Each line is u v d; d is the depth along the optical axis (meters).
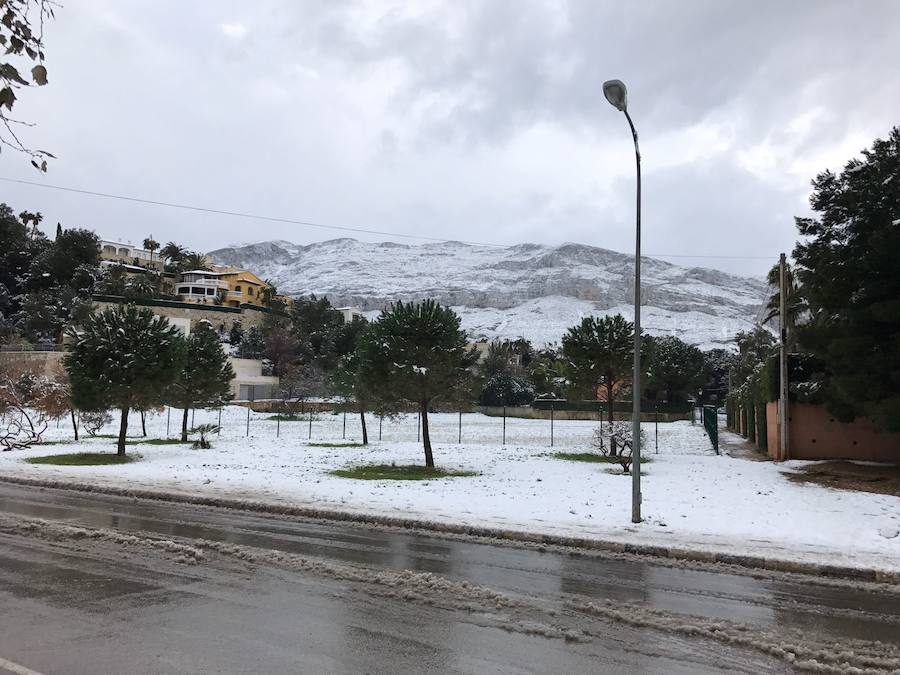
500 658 4.81
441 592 6.64
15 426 35.69
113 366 22.20
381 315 20.95
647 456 24.25
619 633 5.50
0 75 3.35
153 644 4.91
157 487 15.09
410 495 13.98
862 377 16.27
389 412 20.81
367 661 4.67
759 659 4.95
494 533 10.17
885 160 16.53
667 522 10.91
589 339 26.58
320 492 14.44
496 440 36.28
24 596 6.23
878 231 15.88
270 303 111.25
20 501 13.37
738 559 8.52
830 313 18.38
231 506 12.95
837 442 22.12
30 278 83.31
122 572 7.27
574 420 60.19
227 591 6.52
